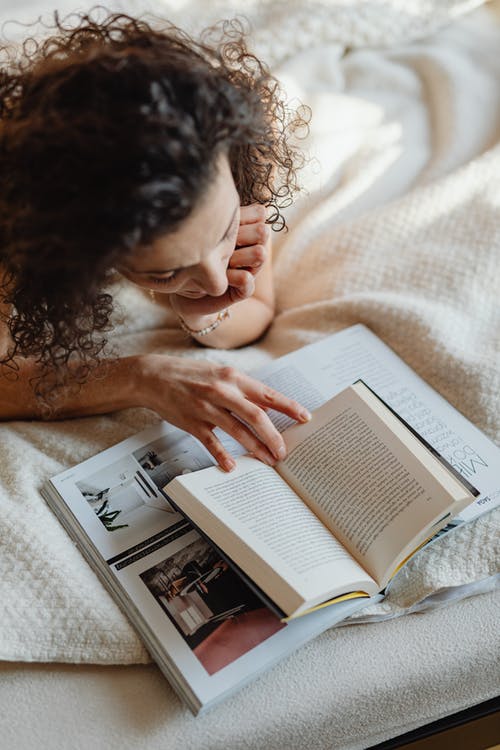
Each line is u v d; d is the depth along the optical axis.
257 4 1.31
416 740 0.85
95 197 0.59
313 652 0.78
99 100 0.60
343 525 0.79
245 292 0.89
